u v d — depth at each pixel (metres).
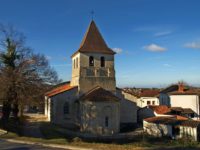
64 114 49.12
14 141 29.02
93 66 50.28
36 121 53.38
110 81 50.78
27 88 41.12
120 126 50.72
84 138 40.62
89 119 45.16
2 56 42.62
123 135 43.66
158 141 39.09
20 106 44.53
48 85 44.91
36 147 25.42
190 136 40.41
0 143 27.84
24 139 30.20
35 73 42.66
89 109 45.22
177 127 42.16
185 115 62.25
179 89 70.00
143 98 86.00
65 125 48.97
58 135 39.31
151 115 59.03
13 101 40.84
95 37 51.50
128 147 25.33
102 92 47.12
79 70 49.59
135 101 52.69
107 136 42.78
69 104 49.38
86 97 45.78
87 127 45.09
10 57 42.69
